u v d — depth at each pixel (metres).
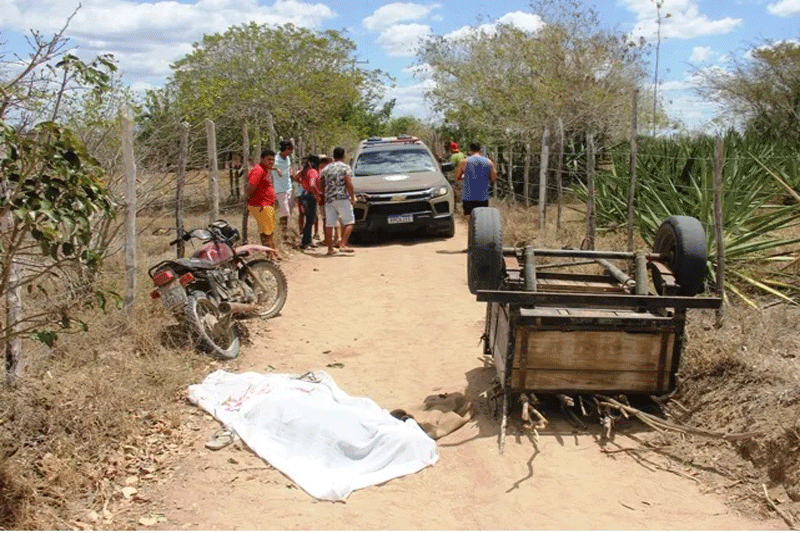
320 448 4.75
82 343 6.07
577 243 11.06
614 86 19.33
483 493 4.40
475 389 6.02
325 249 12.83
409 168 14.41
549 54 18.92
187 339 6.57
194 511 4.14
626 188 11.58
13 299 5.07
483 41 20.16
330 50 20.08
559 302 4.99
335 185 12.06
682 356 5.23
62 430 4.69
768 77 20.08
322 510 4.19
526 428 5.10
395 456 4.72
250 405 5.23
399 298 9.15
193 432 5.08
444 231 13.91
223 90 17.30
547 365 5.18
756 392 5.02
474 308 8.59
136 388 5.45
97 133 8.45
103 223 7.69
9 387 4.93
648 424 5.02
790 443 4.36
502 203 16.77
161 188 9.80
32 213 3.77
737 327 6.26
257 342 7.29
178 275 6.73
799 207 8.48
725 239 8.05
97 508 4.14
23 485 4.01
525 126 18.27
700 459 4.67
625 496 4.34
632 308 5.27
